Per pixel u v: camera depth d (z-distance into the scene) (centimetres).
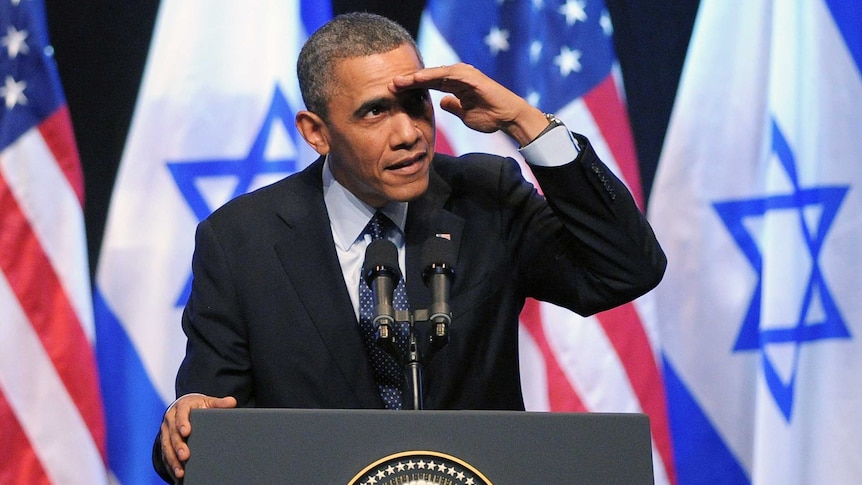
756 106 1279
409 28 1348
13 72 1316
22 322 1270
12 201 1288
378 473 582
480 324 831
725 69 1290
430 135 802
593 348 1272
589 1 1323
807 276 1241
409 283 824
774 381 1239
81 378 1275
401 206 851
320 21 1333
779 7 1296
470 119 809
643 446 594
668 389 1279
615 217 802
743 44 1291
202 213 1302
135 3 1362
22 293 1275
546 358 1275
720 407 1270
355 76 783
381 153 785
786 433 1233
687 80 1295
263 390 816
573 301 848
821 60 1268
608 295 827
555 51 1315
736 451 1265
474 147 1305
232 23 1328
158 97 1316
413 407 662
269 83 1316
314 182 875
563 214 810
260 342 817
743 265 1273
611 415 599
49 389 1269
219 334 825
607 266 811
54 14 1354
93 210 1335
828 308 1234
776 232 1251
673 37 1338
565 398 1265
